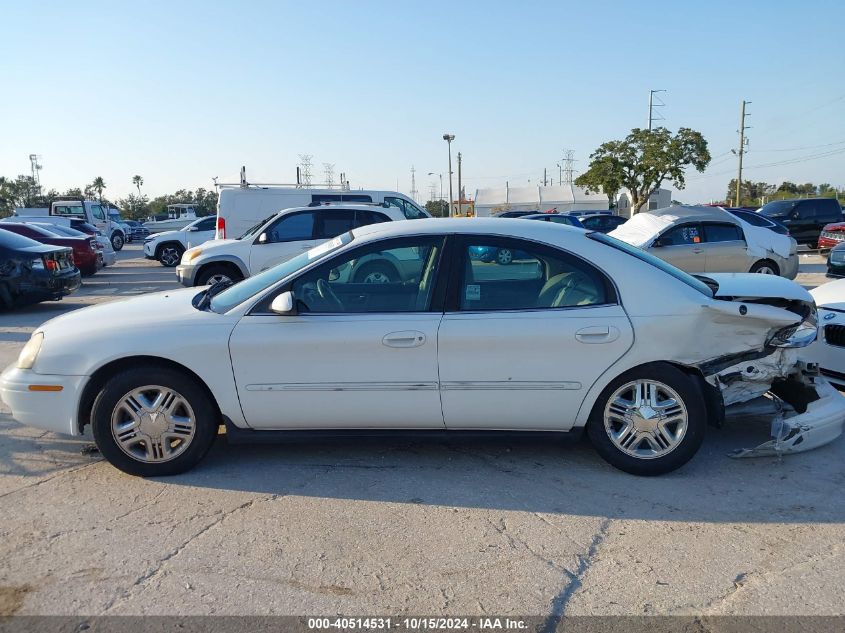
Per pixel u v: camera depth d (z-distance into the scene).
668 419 4.08
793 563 3.22
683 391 4.04
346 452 4.57
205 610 2.86
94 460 4.45
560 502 3.85
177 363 4.05
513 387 4.04
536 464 4.37
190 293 4.92
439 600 2.94
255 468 4.31
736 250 12.43
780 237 12.89
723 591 3.00
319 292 4.13
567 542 3.42
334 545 3.38
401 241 4.16
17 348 8.35
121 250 35.34
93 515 3.69
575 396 4.06
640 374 4.05
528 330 3.98
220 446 4.68
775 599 2.94
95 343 4.05
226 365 4.02
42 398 4.08
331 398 4.07
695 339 4.05
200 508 3.77
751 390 4.37
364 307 4.10
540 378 4.02
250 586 3.03
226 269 10.95
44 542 3.41
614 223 22.61
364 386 4.04
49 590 3.00
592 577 3.11
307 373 4.04
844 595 2.97
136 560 3.24
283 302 3.95
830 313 5.64
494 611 2.86
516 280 4.12
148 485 4.07
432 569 3.18
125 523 3.60
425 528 3.56
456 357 4.00
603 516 3.69
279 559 3.25
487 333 3.98
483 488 4.03
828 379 5.61
